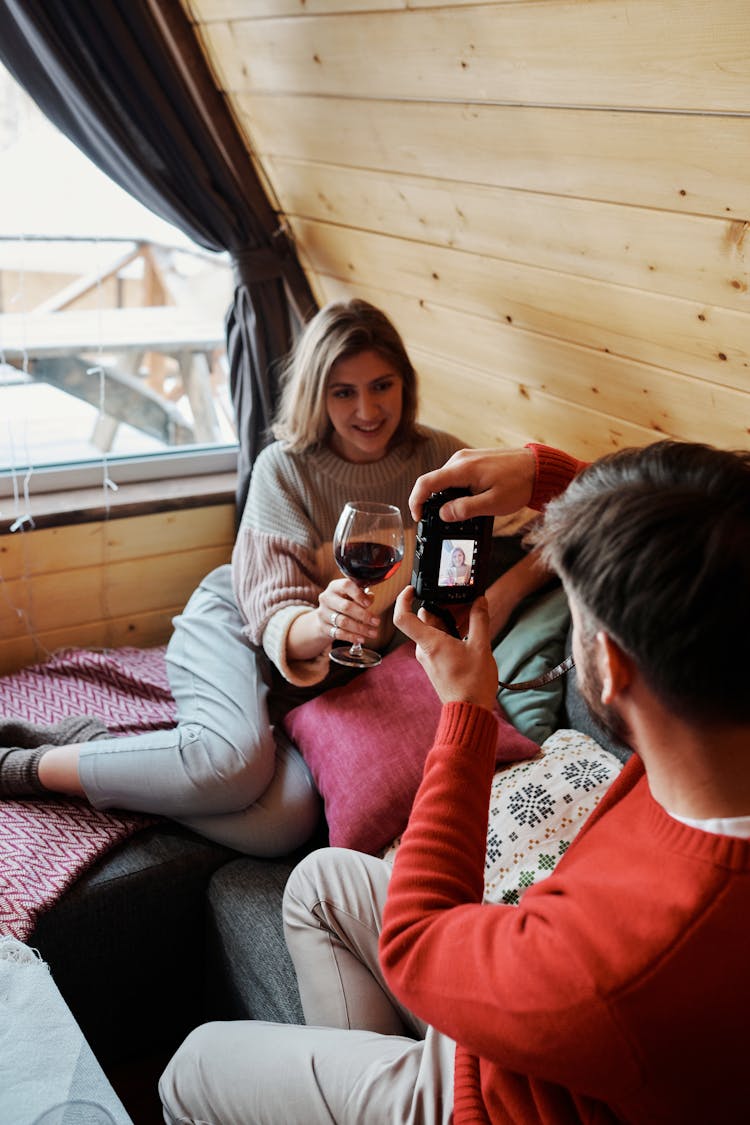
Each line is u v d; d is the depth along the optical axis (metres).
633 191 1.50
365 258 2.34
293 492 2.09
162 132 2.27
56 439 2.84
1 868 1.69
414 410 2.11
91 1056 1.13
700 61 1.25
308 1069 1.16
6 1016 1.17
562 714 1.95
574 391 2.04
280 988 1.52
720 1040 0.75
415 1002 0.89
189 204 2.39
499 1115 0.93
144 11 2.13
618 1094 0.78
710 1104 0.78
